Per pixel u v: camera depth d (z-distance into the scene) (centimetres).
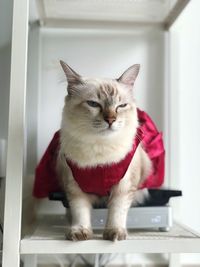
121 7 119
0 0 119
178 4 116
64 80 100
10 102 78
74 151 85
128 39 131
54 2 115
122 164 84
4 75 118
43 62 128
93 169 84
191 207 128
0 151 106
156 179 101
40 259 123
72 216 88
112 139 83
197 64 131
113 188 87
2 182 112
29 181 117
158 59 131
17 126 78
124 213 85
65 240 79
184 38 131
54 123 128
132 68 92
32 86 124
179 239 80
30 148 122
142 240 79
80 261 123
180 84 130
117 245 78
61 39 129
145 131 101
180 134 129
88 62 130
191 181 128
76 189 88
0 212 112
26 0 80
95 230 93
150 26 131
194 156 129
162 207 93
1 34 119
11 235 76
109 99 85
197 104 130
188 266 124
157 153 102
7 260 75
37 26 126
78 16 127
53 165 101
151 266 124
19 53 79
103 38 131
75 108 86
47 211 125
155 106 130
